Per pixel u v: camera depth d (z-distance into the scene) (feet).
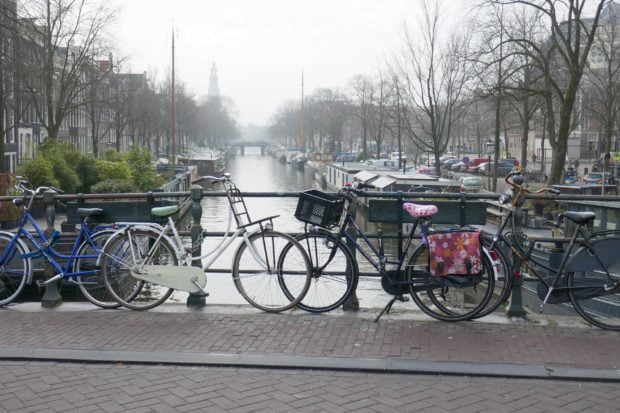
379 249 20.40
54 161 94.27
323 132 334.85
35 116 153.17
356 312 19.95
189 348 16.85
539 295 19.04
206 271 21.06
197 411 13.37
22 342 17.46
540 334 17.87
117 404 13.73
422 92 113.19
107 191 96.73
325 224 19.40
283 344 17.07
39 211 73.00
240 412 13.30
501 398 13.98
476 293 20.48
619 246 18.40
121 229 20.33
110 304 20.68
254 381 14.98
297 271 19.95
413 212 18.66
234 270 20.30
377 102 203.62
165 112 226.58
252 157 563.07
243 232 20.21
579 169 187.32
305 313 19.86
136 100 171.42
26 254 21.29
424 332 18.04
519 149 255.50
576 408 13.47
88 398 14.05
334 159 271.90
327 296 20.02
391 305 19.67
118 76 145.38
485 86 86.33
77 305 21.31
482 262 18.63
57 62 117.70
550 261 19.47
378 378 15.15
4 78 84.12
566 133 84.38
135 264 20.21
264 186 218.38
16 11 68.64
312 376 15.28
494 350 16.60
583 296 18.62
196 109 267.80
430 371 15.30
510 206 19.61
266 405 13.65
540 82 98.07
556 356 16.17
